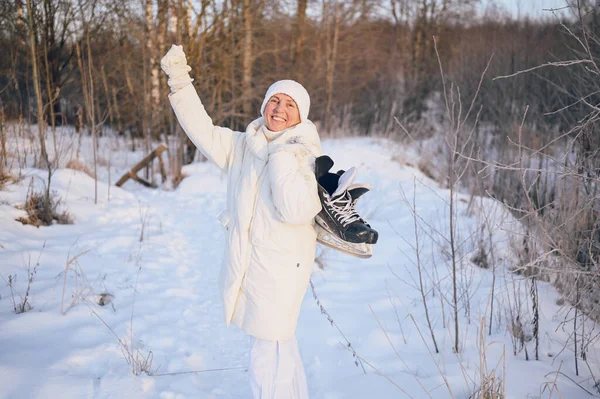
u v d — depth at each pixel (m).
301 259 2.40
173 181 10.39
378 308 4.50
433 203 7.93
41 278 4.61
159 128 14.01
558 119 8.44
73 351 3.28
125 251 5.72
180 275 5.20
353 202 2.26
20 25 10.05
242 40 13.97
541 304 4.29
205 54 12.56
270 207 2.36
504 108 11.85
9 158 8.15
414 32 23.45
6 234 5.53
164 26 12.54
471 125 12.20
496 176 8.44
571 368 3.39
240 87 14.42
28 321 3.68
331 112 19.55
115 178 10.52
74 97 15.49
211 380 3.19
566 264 3.73
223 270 2.48
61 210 6.77
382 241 6.51
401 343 3.80
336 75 21.14
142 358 3.34
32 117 13.20
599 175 3.79
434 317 4.22
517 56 13.18
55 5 11.47
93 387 2.90
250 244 2.39
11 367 2.93
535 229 4.57
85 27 12.08
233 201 2.46
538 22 13.93
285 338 2.40
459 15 23.16
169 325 3.98
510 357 3.53
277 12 15.94
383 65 23.20
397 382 3.19
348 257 6.03
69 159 9.84
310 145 2.40
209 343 3.73
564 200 4.23
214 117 12.84
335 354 3.64
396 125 15.83
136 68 14.02
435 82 20.73
